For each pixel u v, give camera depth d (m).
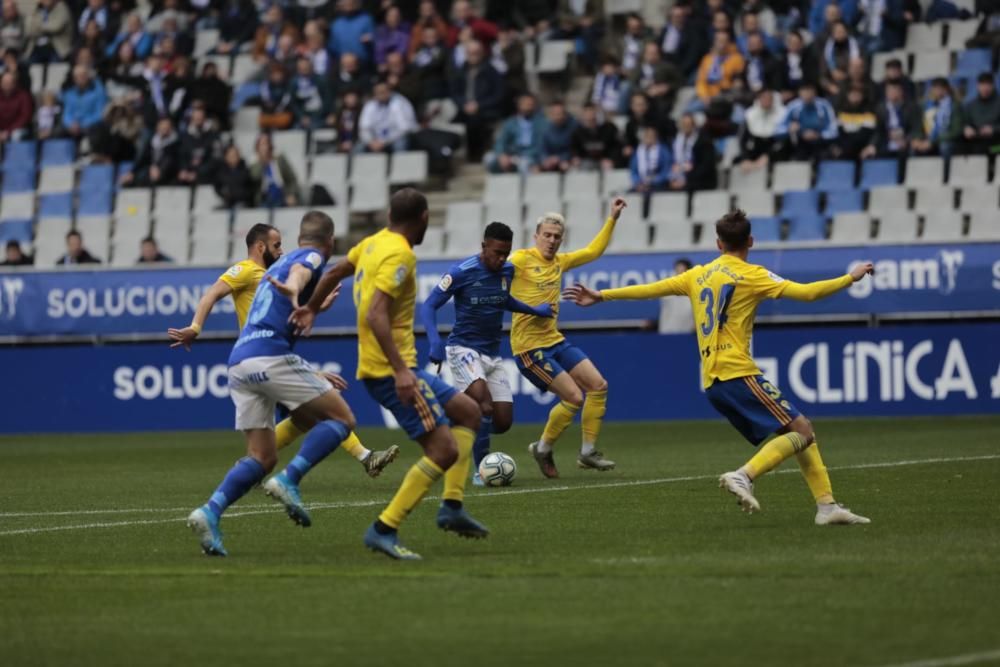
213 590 20.61
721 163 64.12
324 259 24.39
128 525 28.70
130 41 73.56
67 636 17.81
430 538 25.39
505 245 34.62
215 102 69.75
